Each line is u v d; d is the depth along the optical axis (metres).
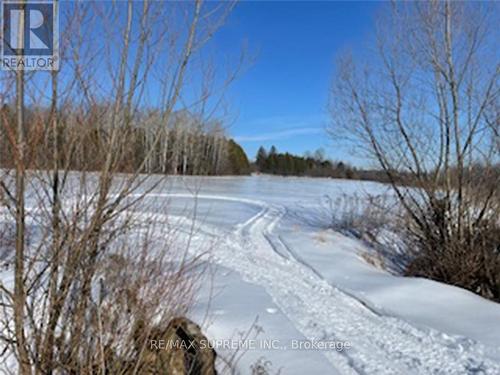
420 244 6.84
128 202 2.07
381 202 9.37
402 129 6.73
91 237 1.98
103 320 2.19
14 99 1.71
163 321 2.64
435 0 6.18
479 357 3.48
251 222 10.88
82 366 2.05
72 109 1.90
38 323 2.01
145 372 2.39
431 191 6.51
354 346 3.58
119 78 1.93
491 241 5.97
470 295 5.19
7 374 2.13
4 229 2.02
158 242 2.63
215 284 4.75
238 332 3.44
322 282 5.61
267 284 5.19
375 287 5.32
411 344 3.72
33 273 2.01
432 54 6.29
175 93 2.07
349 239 8.65
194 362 2.76
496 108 5.93
